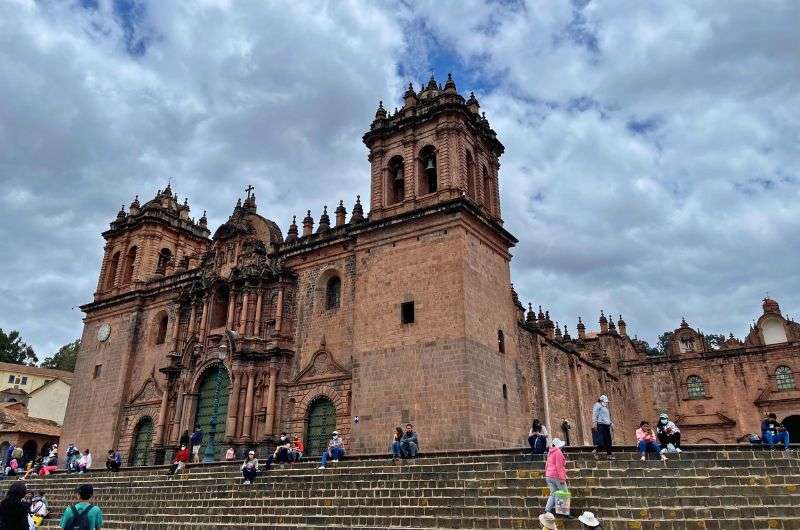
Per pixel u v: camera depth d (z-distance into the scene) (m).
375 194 41.88
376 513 22.70
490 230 39.84
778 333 63.47
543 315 53.00
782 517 17.31
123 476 34.53
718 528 17.56
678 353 67.56
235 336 43.00
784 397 59.88
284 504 25.62
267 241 47.31
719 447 22.27
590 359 60.75
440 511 21.50
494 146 45.59
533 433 25.02
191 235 60.06
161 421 45.81
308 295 43.03
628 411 67.31
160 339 51.53
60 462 51.22
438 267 36.16
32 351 113.19
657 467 20.50
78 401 53.06
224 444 40.75
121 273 57.00
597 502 19.42
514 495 21.14
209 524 25.25
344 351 39.28
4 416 65.50
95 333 55.44
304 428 39.00
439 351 34.09
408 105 43.28
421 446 32.59
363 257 39.78
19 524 10.95
